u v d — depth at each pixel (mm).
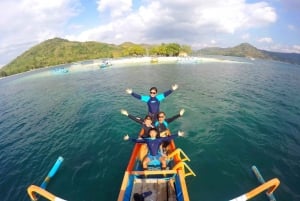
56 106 22047
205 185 8492
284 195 7918
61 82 40719
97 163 10492
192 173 8742
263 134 12930
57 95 28047
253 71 46375
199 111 17234
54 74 59906
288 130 13547
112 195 8328
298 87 27938
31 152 12344
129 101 21438
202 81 32156
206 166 9727
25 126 17016
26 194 8852
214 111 17203
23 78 63156
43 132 15117
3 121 19281
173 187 6855
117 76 41344
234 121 14930
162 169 7691
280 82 31875
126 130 14016
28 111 21719
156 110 10148
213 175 9102
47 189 8820
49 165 10781
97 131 14180
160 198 6512
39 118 18641
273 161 10141
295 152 10945
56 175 9719
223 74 40125
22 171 10547
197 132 13102
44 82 44812
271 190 6484
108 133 13719
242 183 8609
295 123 14711
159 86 29266
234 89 25969
